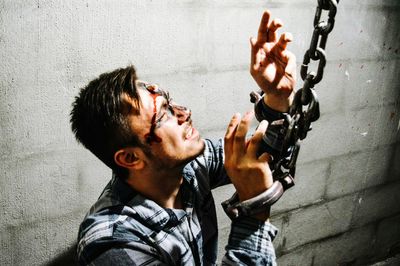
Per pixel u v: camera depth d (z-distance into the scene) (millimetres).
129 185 1058
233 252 941
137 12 1310
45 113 1264
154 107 972
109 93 952
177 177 1062
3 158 1243
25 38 1176
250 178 895
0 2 1121
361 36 1805
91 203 1434
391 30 1878
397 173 2260
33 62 1204
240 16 1493
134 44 1334
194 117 1524
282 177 904
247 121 870
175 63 1425
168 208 1045
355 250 2301
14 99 1209
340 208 2121
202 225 1186
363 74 1886
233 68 1545
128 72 968
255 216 953
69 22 1221
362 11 1762
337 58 1780
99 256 927
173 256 1021
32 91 1227
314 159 1914
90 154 1380
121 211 998
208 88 1518
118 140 976
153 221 1011
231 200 958
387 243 2432
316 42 834
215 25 1456
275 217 1913
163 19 1357
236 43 1520
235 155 897
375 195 2230
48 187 1338
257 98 1125
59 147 1317
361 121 1981
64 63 1247
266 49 1058
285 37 1024
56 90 1259
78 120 998
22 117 1233
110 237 937
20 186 1293
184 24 1398
